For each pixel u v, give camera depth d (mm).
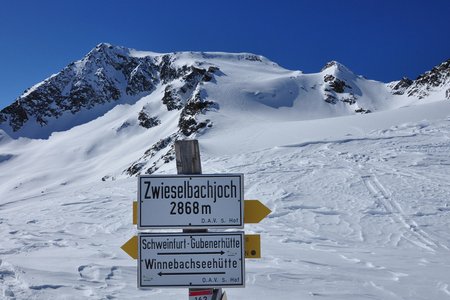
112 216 18078
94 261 8414
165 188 3699
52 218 18000
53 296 5762
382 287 7152
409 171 23109
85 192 26000
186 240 3668
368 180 21656
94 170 130625
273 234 14125
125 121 169250
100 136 163375
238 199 3689
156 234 3674
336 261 9828
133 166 98562
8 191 124375
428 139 30781
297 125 56438
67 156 151500
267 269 8172
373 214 16766
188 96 174500
